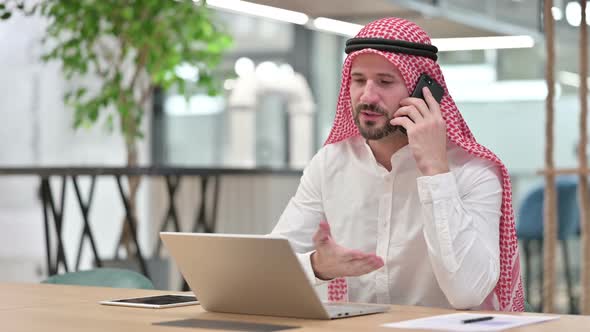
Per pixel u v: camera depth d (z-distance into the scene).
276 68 8.78
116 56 7.48
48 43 7.50
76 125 6.12
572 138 7.71
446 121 2.64
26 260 7.41
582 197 4.66
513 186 7.95
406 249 2.71
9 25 7.27
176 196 6.47
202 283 2.26
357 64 2.61
